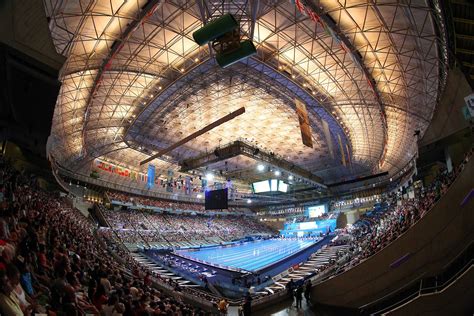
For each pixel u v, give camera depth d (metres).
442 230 12.92
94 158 43.69
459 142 18.27
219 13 22.08
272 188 48.75
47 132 15.16
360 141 45.25
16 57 9.04
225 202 29.22
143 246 40.31
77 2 17.94
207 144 48.03
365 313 14.43
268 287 23.52
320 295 17.69
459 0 11.41
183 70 28.50
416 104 28.95
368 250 19.38
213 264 33.12
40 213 12.75
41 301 5.61
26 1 8.47
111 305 6.51
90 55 23.20
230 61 9.82
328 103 34.06
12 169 16.27
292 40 25.36
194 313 13.45
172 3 20.72
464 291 10.20
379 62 25.08
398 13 18.69
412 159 34.72
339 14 20.36
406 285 13.66
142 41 24.08
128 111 34.75
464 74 13.69
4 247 4.78
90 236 23.48
